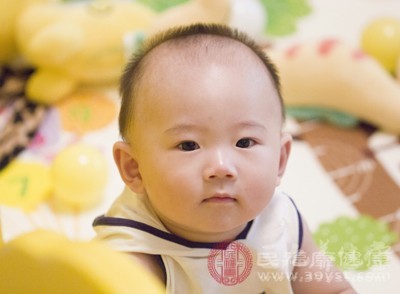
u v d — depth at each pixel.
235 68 0.82
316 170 1.57
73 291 0.64
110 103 1.74
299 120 1.70
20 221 1.39
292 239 0.97
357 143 1.65
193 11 1.73
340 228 1.41
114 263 0.64
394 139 1.66
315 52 1.67
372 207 1.48
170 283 0.87
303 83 1.67
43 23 1.71
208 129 0.79
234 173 0.78
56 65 1.70
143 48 0.93
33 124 1.66
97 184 1.43
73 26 1.68
